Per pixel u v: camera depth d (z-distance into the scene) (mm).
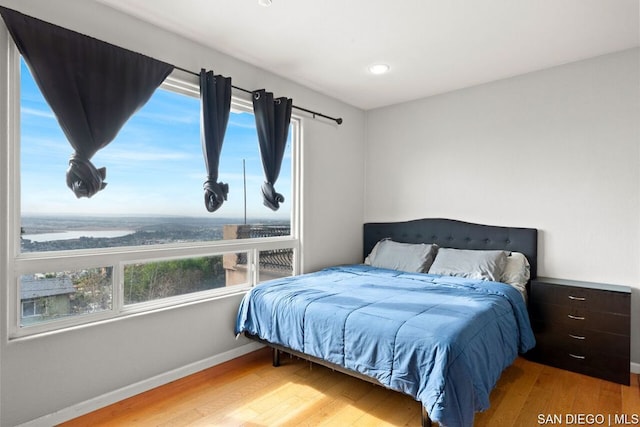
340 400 2211
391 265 3572
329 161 3801
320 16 2271
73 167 1939
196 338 2592
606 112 2801
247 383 2430
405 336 1798
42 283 1938
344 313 2094
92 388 2070
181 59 2514
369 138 4285
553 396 2270
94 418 1996
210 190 2555
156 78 2291
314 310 2217
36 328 1899
